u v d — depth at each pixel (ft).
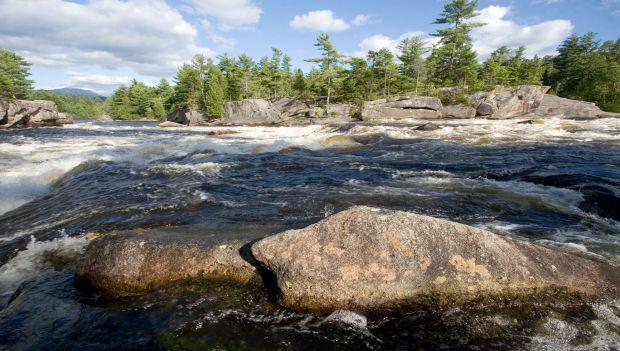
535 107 123.65
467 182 27.07
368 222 11.50
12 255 14.87
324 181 28.48
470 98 128.26
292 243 11.27
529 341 9.24
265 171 32.83
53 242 16.11
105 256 12.08
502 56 206.49
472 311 10.27
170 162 38.83
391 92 171.73
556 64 199.41
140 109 277.64
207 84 178.19
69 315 10.53
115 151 45.34
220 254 12.35
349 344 9.25
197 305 10.83
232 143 56.75
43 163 35.94
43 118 115.34
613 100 152.76
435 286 10.45
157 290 11.62
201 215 19.33
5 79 172.24
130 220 18.75
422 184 26.76
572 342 9.18
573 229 17.30
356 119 131.54
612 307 10.44
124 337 9.52
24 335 9.66
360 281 10.35
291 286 10.53
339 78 156.87
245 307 10.71
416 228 11.43
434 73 184.75
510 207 20.68
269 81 204.85
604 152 39.88
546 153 39.83
